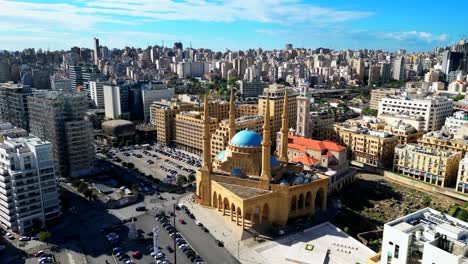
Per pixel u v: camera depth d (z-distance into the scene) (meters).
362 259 147.00
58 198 180.62
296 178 190.50
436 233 93.06
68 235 168.00
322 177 197.88
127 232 170.50
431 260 87.75
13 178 162.25
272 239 164.12
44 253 152.00
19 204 165.50
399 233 94.75
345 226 181.38
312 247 153.00
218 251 153.88
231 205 175.50
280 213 178.12
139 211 193.38
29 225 169.88
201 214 187.50
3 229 171.25
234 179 187.25
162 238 164.88
